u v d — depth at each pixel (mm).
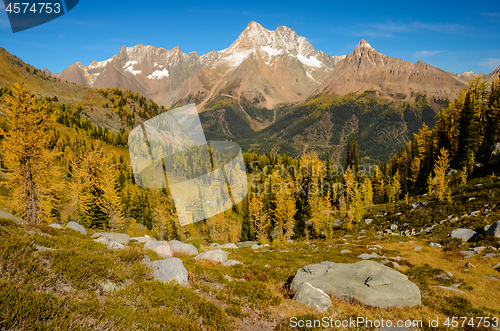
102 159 29203
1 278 6988
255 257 25391
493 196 41906
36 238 10594
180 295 9859
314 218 59031
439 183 53656
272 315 10898
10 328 5395
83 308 6820
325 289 13844
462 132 70562
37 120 29141
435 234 37031
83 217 51375
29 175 30109
